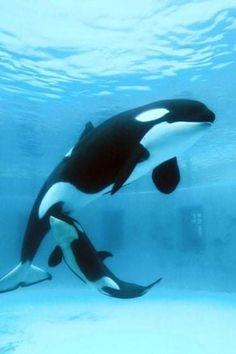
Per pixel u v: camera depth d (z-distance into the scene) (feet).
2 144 73.36
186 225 76.48
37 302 63.98
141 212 83.15
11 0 38.09
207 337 37.83
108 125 11.66
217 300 59.72
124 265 84.94
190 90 52.54
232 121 59.31
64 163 13.00
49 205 13.42
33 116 61.87
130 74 49.67
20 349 34.45
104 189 11.99
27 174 94.84
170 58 46.21
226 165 79.77
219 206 71.10
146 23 41.14
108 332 40.60
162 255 79.36
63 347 34.94
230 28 40.81
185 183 89.86
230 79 49.47
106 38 43.70
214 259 70.79
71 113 60.64
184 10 38.86
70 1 38.34
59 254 13.33
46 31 42.63
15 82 52.44
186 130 11.43
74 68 48.85
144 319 47.24
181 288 74.23
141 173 11.81
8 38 43.42
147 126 11.35
